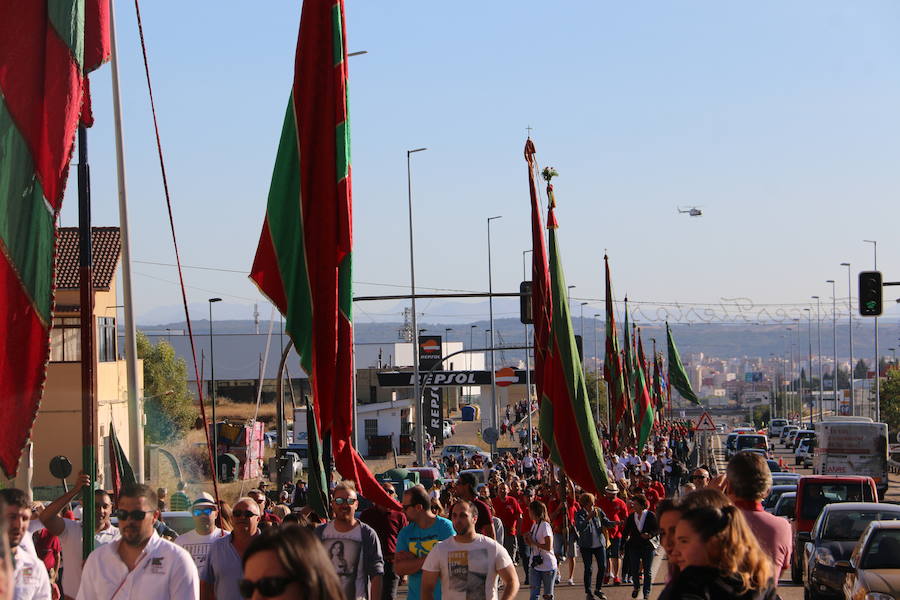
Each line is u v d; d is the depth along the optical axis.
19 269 10.70
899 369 128.00
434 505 16.72
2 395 10.65
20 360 10.66
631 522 22.97
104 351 50.00
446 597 11.85
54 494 42.66
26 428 10.64
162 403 79.25
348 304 14.62
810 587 20.98
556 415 25.67
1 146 10.73
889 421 123.75
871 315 38.00
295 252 14.75
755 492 7.82
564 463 25.61
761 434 88.44
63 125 10.90
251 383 114.75
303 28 14.80
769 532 7.60
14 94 10.81
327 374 14.46
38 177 10.80
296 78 14.80
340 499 11.84
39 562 9.01
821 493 27.91
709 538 5.70
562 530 25.59
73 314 47.22
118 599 8.56
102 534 11.86
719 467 80.88
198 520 11.21
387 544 14.84
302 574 4.25
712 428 64.25
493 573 11.85
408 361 129.75
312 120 14.74
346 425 14.55
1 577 4.22
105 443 46.28
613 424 48.38
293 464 51.16
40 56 10.91
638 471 35.06
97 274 48.84
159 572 8.60
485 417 100.75
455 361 139.50
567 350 25.77
